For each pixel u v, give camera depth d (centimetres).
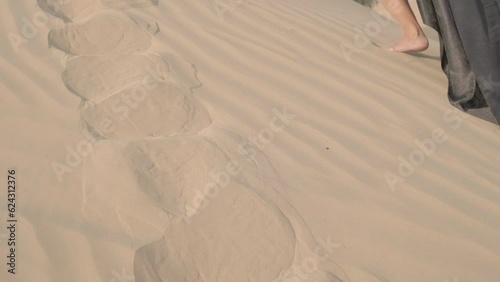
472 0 319
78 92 291
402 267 215
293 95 313
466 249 225
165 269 205
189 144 266
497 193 257
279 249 218
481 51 316
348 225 231
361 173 260
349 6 650
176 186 242
